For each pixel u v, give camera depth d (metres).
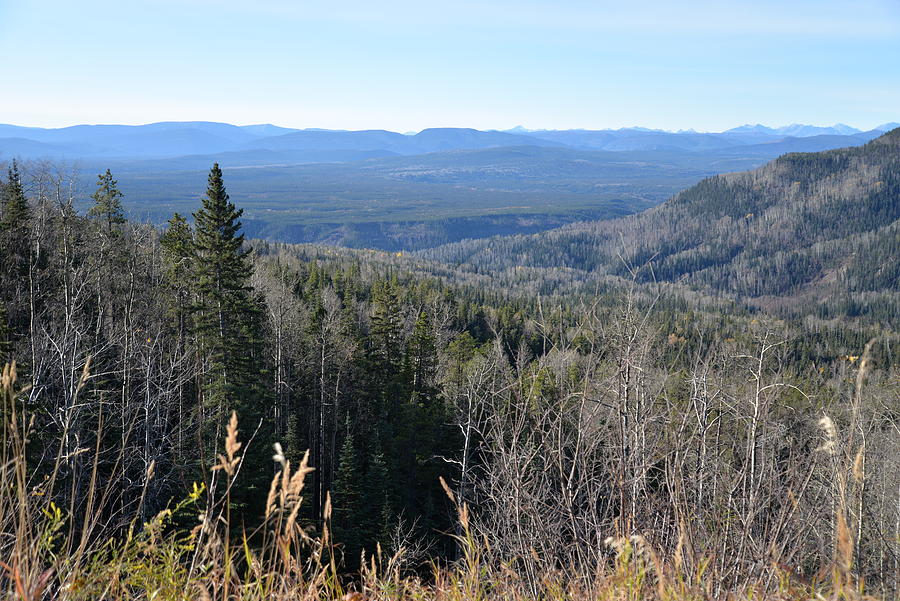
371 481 27.16
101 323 25.97
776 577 3.50
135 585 3.01
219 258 29.72
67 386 13.35
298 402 38.25
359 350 38.78
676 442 4.57
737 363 6.25
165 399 19.84
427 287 86.38
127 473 15.43
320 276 78.00
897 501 6.07
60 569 2.64
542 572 3.91
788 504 3.76
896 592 3.00
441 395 35.53
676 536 3.99
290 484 2.54
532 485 4.44
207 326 29.31
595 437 4.73
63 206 27.41
